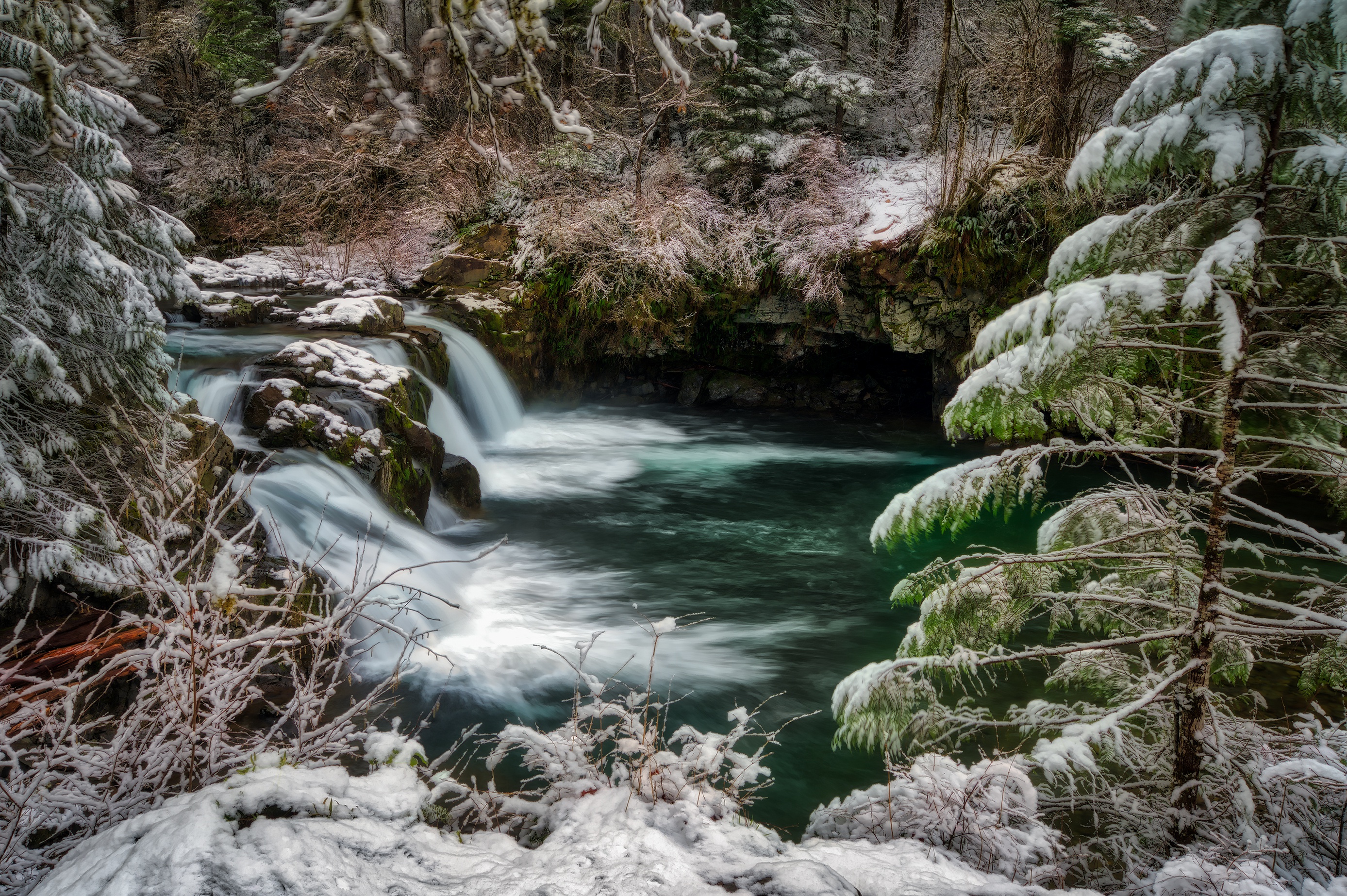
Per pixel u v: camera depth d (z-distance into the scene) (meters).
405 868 2.16
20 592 4.80
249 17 19.27
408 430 9.68
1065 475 12.85
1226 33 2.77
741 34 17.33
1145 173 2.98
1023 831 3.33
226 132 20.64
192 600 2.96
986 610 3.69
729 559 9.84
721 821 2.73
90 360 5.61
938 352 15.23
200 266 17.11
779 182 16.48
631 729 3.27
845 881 2.17
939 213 14.17
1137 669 4.92
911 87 18.92
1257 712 5.77
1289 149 2.77
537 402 16.09
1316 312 3.08
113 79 1.79
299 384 9.23
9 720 2.87
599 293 15.90
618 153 17.88
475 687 6.41
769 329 16.64
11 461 4.91
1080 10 13.41
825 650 7.56
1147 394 3.60
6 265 5.29
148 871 1.93
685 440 15.26
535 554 9.62
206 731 2.91
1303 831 3.31
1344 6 2.48
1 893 2.18
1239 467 3.34
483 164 15.62
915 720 4.09
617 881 2.14
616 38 15.16
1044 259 13.19
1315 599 3.83
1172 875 2.51
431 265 16.30
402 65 1.58
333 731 3.18
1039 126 14.41
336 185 18.77
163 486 4.07
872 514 11.61
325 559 7.31
